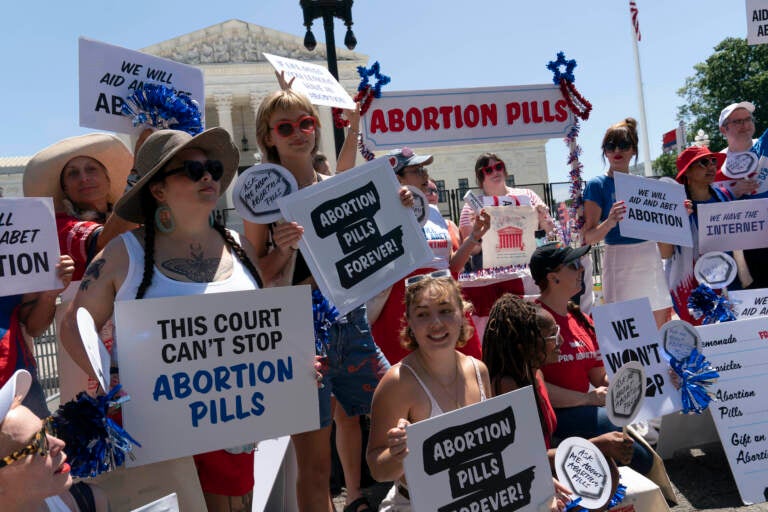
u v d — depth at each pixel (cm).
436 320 292
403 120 537
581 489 303
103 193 359
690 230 551
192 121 351
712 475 432
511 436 280
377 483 469
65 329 243
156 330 234
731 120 605
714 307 451
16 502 191
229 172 288
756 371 423
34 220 277
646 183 520
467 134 553
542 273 404
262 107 345
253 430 246
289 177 327
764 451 411
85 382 324
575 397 377
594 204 543
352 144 439
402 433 258
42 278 279
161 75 368
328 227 312
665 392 382
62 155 346
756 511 382
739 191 594
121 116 352
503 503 274
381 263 318
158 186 254
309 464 333
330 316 321
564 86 566
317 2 826
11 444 188
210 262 262
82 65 341
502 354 341
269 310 251
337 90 431
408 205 325
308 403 255
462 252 476
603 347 371
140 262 250
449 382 304
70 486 204
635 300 386
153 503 216
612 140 535
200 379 239
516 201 555
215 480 264
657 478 382
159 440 232
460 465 268
